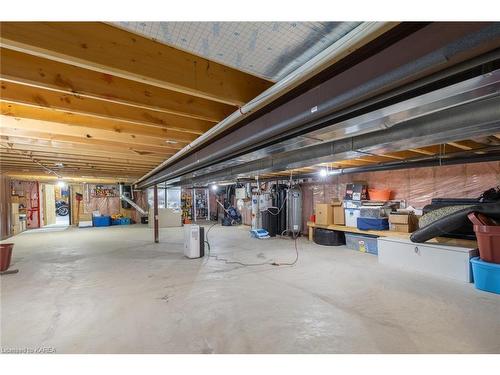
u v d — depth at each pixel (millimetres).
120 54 1438
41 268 4246
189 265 4336
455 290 3020
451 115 2156
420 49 1145
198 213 13148
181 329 2227
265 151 2969
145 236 7855
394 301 2736
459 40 1034
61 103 2068
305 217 7496
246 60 1420
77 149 3967
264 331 2174
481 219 3119
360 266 4145
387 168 4855
